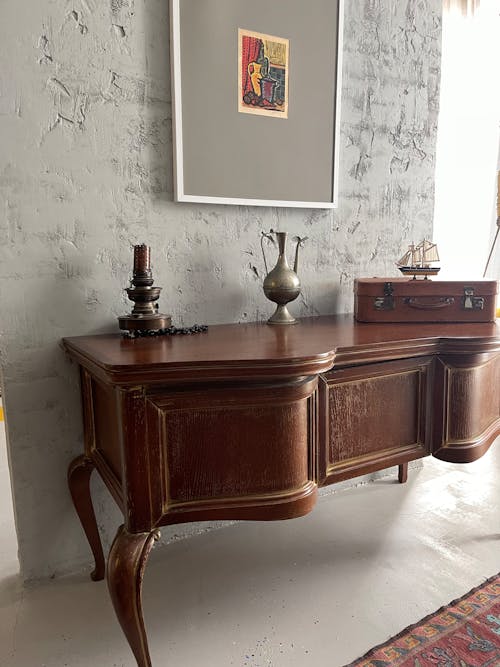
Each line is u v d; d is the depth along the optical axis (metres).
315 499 1.24
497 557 1.65
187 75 1.58
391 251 2.19
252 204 1.75
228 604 1.44
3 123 1.36
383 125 2.08
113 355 1.14
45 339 1.49
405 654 1.24
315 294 2.00
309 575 1.57
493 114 2.98
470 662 1.21
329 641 1.29
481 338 1.41
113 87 1.49
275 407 1.15
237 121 1.69
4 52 1.33
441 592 1.48
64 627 1.36
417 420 1.47
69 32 1.41
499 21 2.90
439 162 2.87
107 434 1.33
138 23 1.51
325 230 1.99
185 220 1.67
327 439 1.31
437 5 2.17
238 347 1.24
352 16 1.93
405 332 1.51
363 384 1.36
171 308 1.68
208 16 1.59
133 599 1.08
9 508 2.01
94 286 1.54
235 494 1.16
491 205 3.06
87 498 1.52
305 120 1.83
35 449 1.52
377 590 1.49
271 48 1.72
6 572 1.60
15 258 1.42
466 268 3.04
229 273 1.78
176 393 1.10
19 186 1.40
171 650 1.27
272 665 1.21
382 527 1.85
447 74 2.78
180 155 1.60
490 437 1.55
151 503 1.11
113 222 1.54
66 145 1.45
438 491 2.15
